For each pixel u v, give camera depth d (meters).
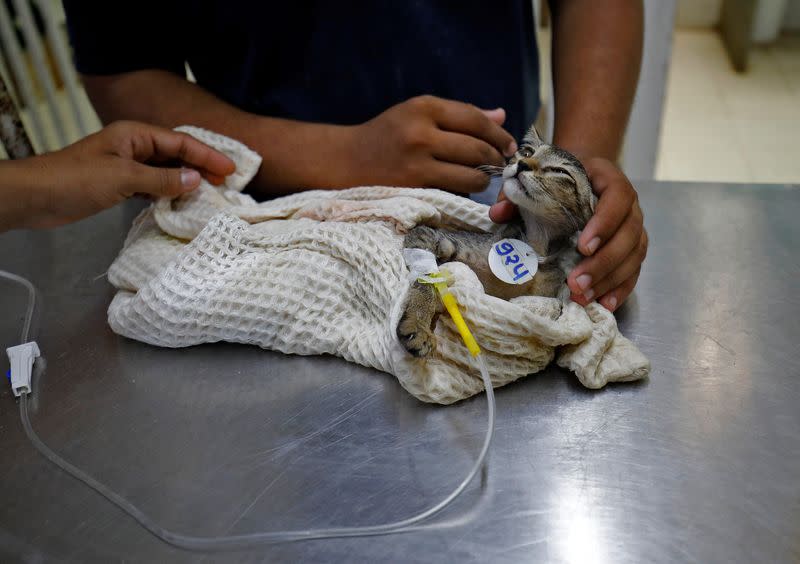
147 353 1.10
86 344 1.12
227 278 1.06
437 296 0.95
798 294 1.17
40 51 2.25
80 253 1.36
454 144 1.31
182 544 0.81
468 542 0.79
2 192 1.14
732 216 1.39
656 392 0.97
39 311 1.21
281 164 1.42
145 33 1.55
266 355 1.08
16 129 1.46
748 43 3.92
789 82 3.89
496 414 0.94
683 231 1.35
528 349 0.96
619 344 1.01
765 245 1.30
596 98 1.40
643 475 0.85
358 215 1.15
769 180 3.25
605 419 0.93
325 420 0.96
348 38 1.47
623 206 1.04
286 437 0.93
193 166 1.31
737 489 0.84
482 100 1.56
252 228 1.16
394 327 0.91
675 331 1.09
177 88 1.52
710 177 3.29
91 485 0.89
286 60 1.52
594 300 1.06
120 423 0.97
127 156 1.25
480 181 1.33
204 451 0.92
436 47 1.50
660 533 0.79
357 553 0.78
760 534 0.78
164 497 0.86
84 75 1.58
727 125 3.61
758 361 1.03
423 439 0.92
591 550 0.77
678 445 0.89
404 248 1.04
